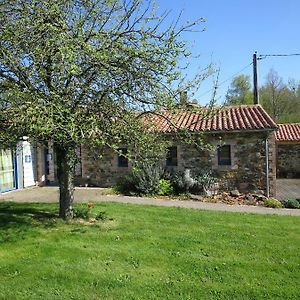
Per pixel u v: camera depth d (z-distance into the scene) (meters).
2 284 5.50
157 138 9.50
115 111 8.34
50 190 15.96
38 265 6.18
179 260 6.57
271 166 15.78
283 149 25.70
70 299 5.11
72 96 7.87
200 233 8.45
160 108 8.49
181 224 9.35
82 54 7.28
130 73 7.82
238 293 5.34
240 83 46.06
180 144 16.55
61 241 7.47
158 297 5.20
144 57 7.66
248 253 7.08
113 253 6.86
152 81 7.96
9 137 7.89
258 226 9.38
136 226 8.93
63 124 7.04
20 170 16.42
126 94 8.14
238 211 11.88
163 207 11.95
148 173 15.04
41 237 7.71
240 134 15.92
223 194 15.34
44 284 5.54
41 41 7.39
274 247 7.48
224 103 12.98
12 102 6.98
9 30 7.14
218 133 15.94
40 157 17.66
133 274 5.95
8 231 8.04
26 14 7.32
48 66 7.50
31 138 7.96
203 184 15.33
